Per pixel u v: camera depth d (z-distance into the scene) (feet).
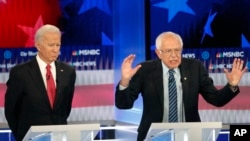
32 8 66.90
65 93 43.06
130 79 40.57
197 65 42.50
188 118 41.01
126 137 66.08
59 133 29.45
